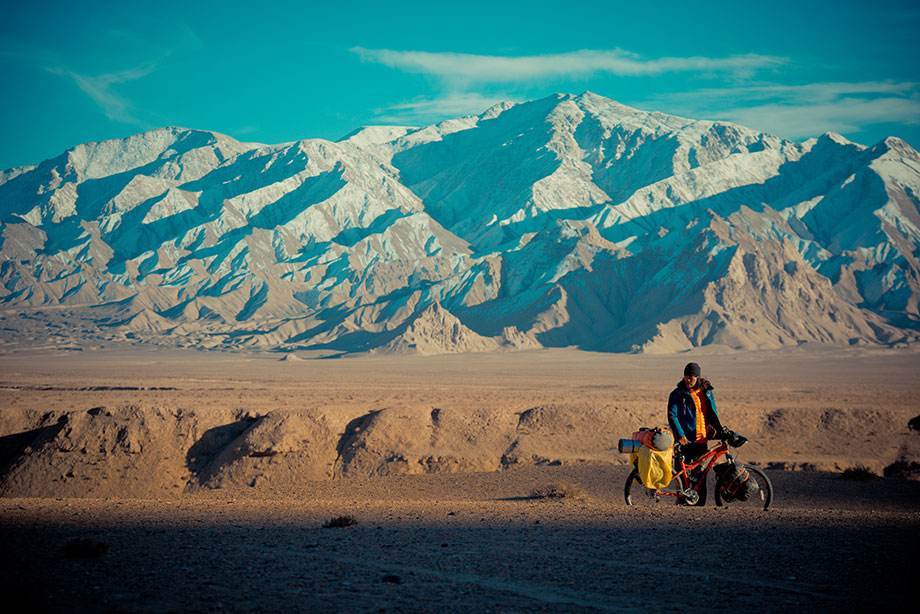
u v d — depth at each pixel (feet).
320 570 36.22
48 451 166.20
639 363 590.55
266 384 371.56
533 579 34.30
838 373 472.44
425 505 62.90
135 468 163.63
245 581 34.17
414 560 38.17
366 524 50.42
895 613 28.86
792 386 352.90
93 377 417.69
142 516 56.34
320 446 167.02
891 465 148.66
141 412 172.35
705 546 39.73
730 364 566.36
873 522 45.73
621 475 137.08
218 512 58.85
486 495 125.29
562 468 149.28
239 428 173.17
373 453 166.20
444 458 163.02
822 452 168.45
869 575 33.78
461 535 44.83
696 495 53.57
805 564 35.78
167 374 458.91
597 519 49.08
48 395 268.21
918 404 217.97
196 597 31.53
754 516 48.19
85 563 37.65
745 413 185.68
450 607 30.27
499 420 180.24
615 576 34.55
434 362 622.13
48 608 29.89
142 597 31.50
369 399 241.35
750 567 35.53
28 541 43.96
